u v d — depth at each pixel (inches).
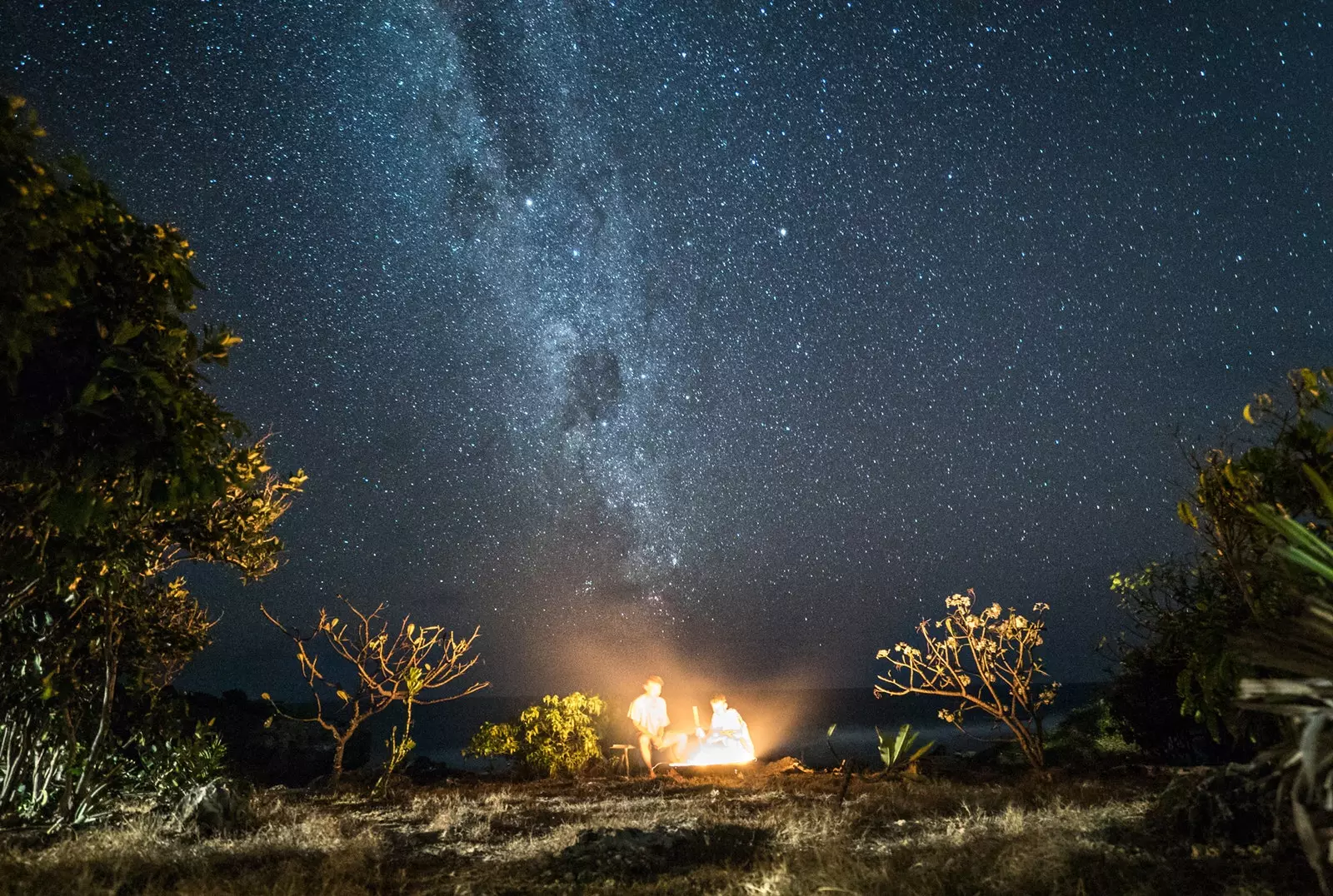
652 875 201.8
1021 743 429.7
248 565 339.3
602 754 568.1
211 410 203.6
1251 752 414.0
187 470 195.5
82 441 185.9
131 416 188.1
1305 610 110.4
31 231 159.6
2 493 196.4
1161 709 454.0
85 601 280.7
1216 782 190.4
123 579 273.6
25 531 208.5
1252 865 161.0
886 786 354.9
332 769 648.4
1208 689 203.9
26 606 282.0
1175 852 177.6
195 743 348.2
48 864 201.2
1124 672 466.0
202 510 309.4
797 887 168.2
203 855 219.3
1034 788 323.0
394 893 193.2
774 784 413.4
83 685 308.7
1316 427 196.9
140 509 247.8
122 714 354.0
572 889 185.0
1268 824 178.1
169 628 352.2
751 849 221.9
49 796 287.9
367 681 437.7
